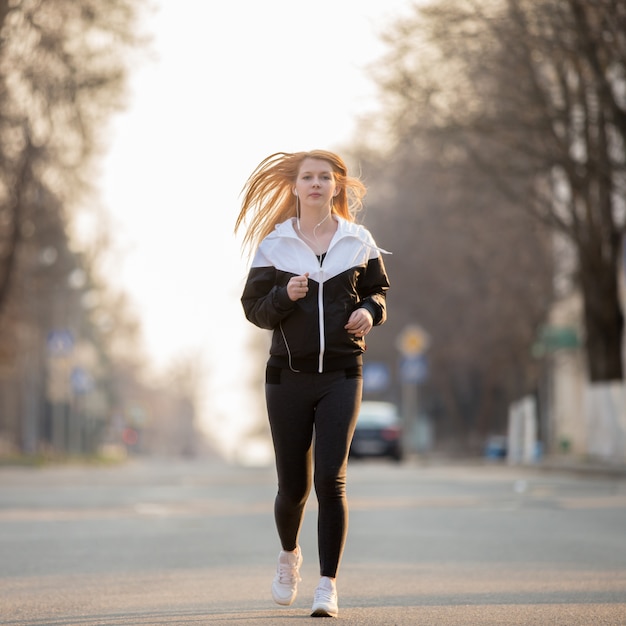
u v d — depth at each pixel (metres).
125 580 23.78
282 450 18.50
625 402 72.19
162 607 19.83
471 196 83.75
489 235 115.19
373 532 34.28
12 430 181.38
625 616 18.41
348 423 18.14
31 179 79.12
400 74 68.56
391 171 96.62
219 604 20.16
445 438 192.62
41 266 104.50
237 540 32.66
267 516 41.59
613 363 80.62
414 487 58.84
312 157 18.75
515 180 82.69
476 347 144.00
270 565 26.55
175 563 27.00
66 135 76.94
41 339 137.88
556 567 25.55
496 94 68.81
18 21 71.06
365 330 18.19
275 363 18.36
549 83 70.12
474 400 177.50
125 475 76.06
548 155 71.50
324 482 18.05
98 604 20.28
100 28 73.50
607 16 60.69
